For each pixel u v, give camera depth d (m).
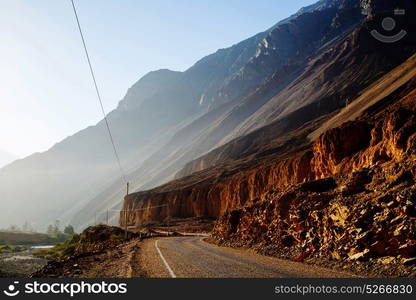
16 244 166.88
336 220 16.88
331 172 41.44
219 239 35.97
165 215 146.62
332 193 20.28
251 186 98.88
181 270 15.48
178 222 126.50
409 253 12.70
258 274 13.55
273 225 23.94
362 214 15.40
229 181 123.00
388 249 13.52
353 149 40.00
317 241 18.02
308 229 19.23
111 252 30.58
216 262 18.22
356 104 125.81
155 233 80.38
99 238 70.31
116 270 16.86
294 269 14.59
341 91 190.88
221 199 120.62
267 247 22.50
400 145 22.59
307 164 71.69
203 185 137.50
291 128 184.00
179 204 142.25
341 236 16.05
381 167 19.52
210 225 93.56
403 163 17.59
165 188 168.62
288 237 21.30
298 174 72.62
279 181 85.00
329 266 14.71
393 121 25.27
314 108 189.75
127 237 62.88
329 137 44.88
